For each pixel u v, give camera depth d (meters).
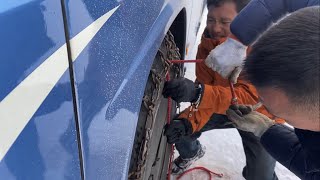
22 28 0.57
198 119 1.49
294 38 0.72
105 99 0.81
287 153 1.21
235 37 1.35
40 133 0.62
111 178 0.88
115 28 0.84
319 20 0.73
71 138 0.71
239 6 1.48
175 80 1.38
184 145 1.86
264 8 1.28
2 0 0.57
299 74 0.70
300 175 1.17
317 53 0.69
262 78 0.75
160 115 1.47
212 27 1.56
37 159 0.63
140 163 1.24
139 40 1.00
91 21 0.73
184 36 1.72
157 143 1.46
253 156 1.64
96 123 0.79
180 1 1.44
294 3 1.21
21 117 0.58
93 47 0.74
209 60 1.40
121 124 0.91
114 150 0.88
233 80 1.38
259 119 1.31
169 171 1.78
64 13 0.65
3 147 0.56
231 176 2.11
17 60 0.56
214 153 2.23
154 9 1.11
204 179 2.06
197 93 1.39
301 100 0.72
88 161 0.77
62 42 0.65
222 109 1.40
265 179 1.71
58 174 0.69
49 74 0.63
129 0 0.91
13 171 0.59
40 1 0.60
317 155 0.97
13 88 0.56
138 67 1.00
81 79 0.71
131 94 0.96
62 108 0.67
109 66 0.82
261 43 0.76
